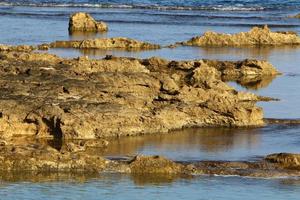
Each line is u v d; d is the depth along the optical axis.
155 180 89.94
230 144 102.81
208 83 129.88
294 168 93.06
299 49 193.38
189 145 101.94
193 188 87.56
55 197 84.81
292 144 103.62
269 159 95.25
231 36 199.50
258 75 154.38
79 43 186.88
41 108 103.25
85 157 92.56
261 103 127.00
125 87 116.81
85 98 109.56
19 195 85.31
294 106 125.25
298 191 87.19
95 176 90.44
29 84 113.25
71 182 88.88
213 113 111.38
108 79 118.12
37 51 175.50
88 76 119.94
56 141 100.81
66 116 102.44
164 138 104.75
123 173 91.19
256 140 105.00
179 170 91.94
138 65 140.38
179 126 109.19
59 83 113.88
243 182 89.44
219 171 91.94
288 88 141.38
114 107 105.69
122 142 102.06
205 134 107.38
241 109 112.12
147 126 106.44
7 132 101.50
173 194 86.19
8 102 104.12
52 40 196.25
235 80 149.62
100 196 85.31
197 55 177.12
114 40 188.38
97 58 165.75
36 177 90.12
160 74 122.69
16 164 90.94
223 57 175.62
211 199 85.12
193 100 116.19
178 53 179.75
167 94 116.75
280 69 162.12
